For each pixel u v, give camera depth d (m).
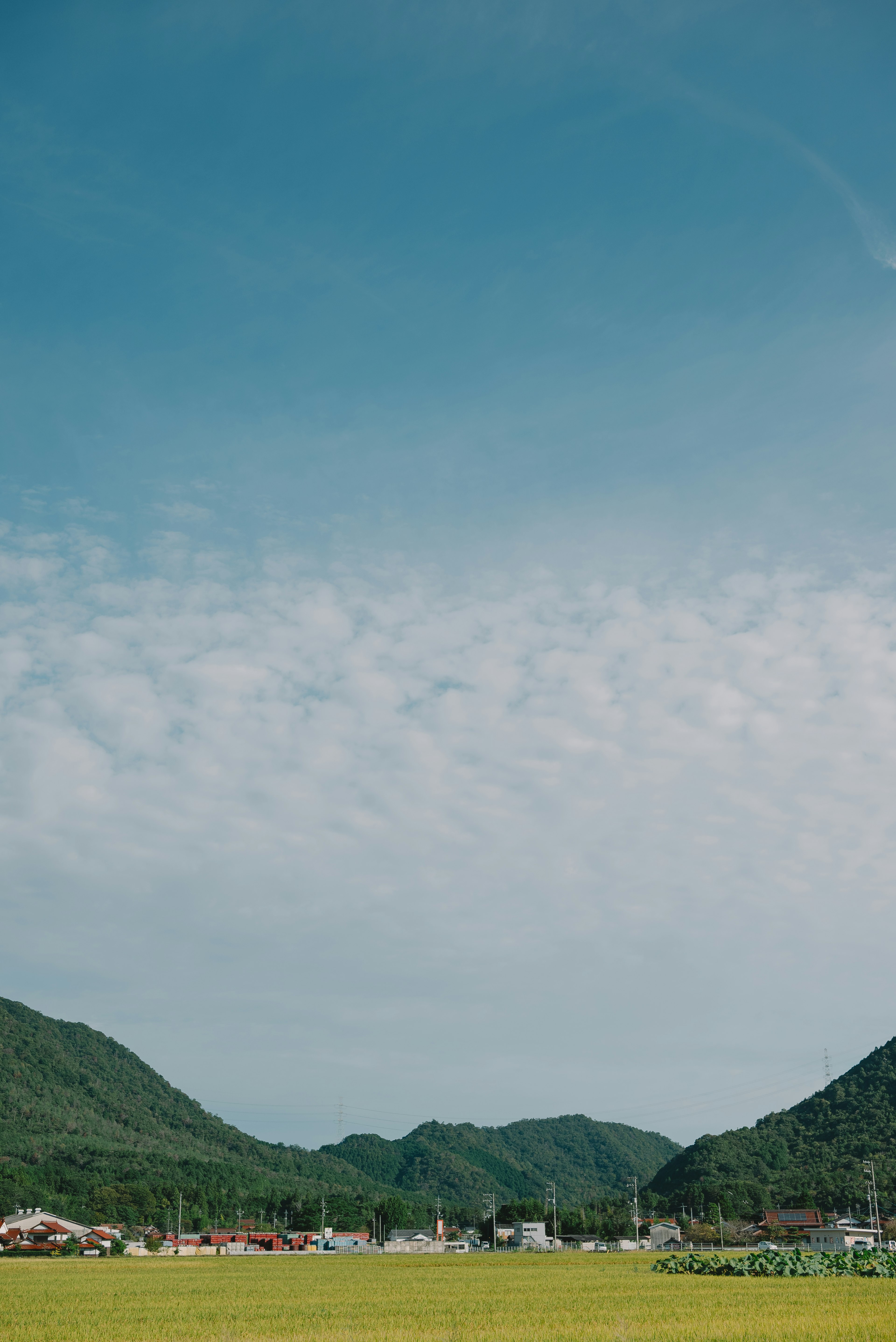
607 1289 61.06
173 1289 67.38
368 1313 45.62
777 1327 35.78
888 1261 70.12
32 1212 194.38
